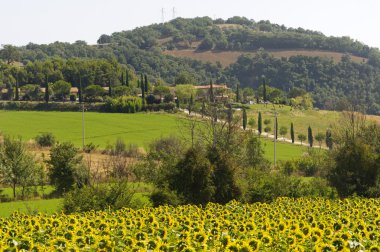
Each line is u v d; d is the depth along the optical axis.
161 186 43.19
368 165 49.47
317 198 40.59
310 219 25.91
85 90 180.88
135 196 46.91
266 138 126.62
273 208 32.31
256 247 18.36
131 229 22.64
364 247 18.73
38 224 22.92
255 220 26.30
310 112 166.50
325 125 147.25
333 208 31.50
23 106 167.88
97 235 20.77
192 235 20.31
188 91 181.38
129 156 82.38
